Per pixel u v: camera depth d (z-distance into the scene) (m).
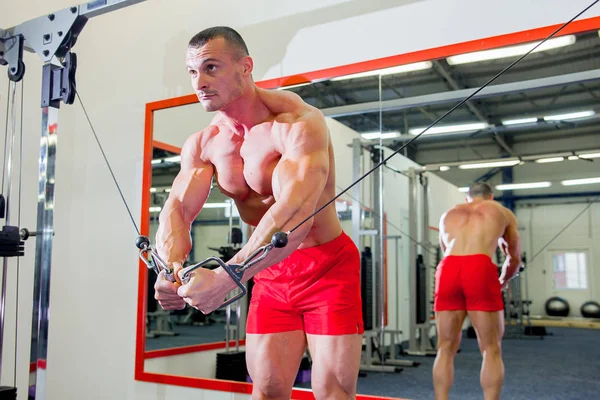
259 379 1.48
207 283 1.10
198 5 2.68
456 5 2.10
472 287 2.21
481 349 2.17
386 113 2.35
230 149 1.42
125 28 2.88
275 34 2.46
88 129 2.92
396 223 2.36
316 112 1.35
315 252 1.43
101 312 2.76
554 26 1.94
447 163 2.28
